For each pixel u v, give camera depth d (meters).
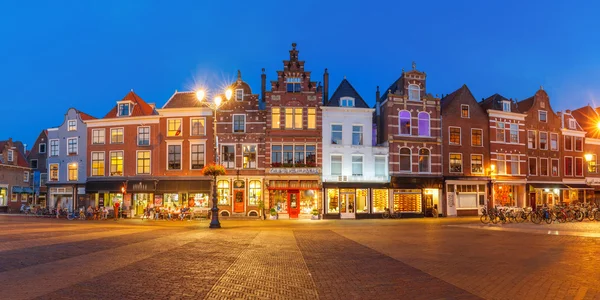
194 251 15.60
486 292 9.48
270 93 43.06
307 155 42.75
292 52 43.75
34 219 37.72
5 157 56.94
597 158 54.75
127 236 20.92
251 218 41.41
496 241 19.69
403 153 44.91
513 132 49.31
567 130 52.69
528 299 8.88
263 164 42.69
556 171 51.69
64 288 9.28
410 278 11.02
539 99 51.78
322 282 10.49
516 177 48.59
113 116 46.62
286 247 17.38
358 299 8.87
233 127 43.09
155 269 11.71
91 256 13.93
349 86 45.44
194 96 45.12
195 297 8.72
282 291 9.49
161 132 44.19
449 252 15.93
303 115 43.00
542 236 21.92
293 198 42.56
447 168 45.91
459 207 46.06
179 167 43.62
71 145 47.00
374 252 15.95
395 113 45.12
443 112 46.62
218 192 42.50
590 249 16.67
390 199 43.78
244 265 12.69
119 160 44.94
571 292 9.45
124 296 8.66
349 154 43.53
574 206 40.34
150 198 43.53
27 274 10.82
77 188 46.25
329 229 27.66
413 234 23.58
